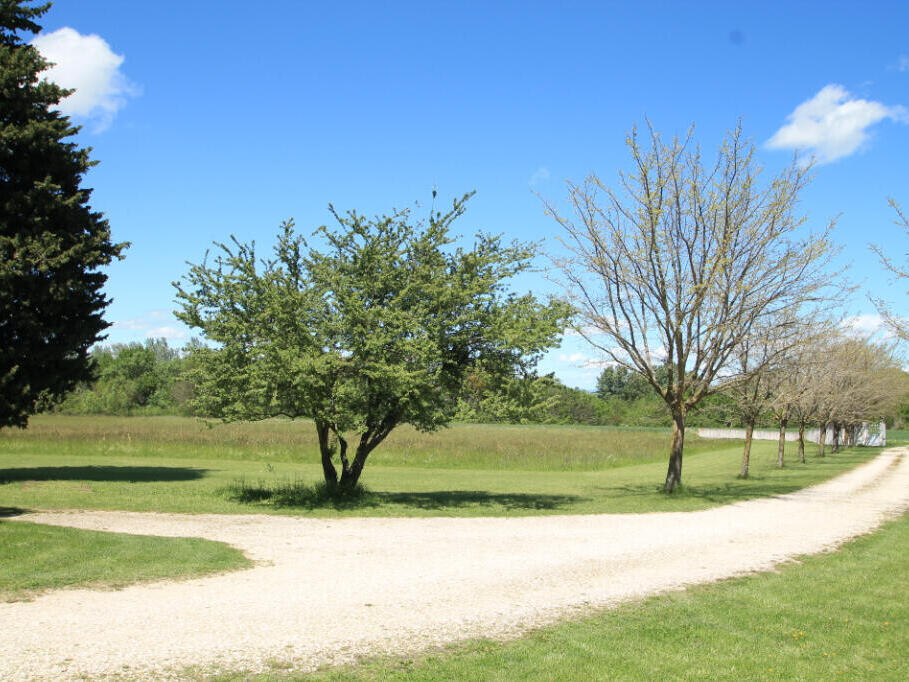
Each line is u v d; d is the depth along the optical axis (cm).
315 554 1107
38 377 2228
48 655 591
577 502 1898
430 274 1825
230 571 962
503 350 1816
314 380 1554
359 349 1636
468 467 3391
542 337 1758
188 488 2112
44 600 776
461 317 1770
